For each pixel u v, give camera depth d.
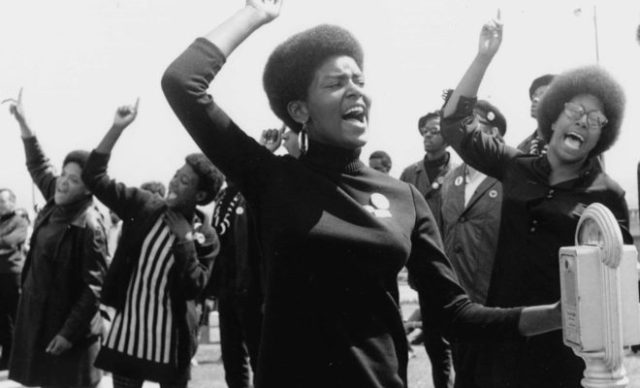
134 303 4.98
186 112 2.15
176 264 4.98
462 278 5.45
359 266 2.15
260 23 2.26
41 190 5.89
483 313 2.29
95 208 5.66
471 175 5.65
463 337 2.35
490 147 3.77
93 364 5.31
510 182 3.62
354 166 2.32
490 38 3.63
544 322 2.22
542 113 3.64
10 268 9.22
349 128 2.27
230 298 5.81
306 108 2.35
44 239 5.58
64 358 5.48
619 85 3.58
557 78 3.64
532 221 3.50
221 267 5.88
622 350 2.06
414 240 2.35
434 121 7.14
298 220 2.15
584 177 3.54
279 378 2.15
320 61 2.30
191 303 5.08
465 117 3.79
